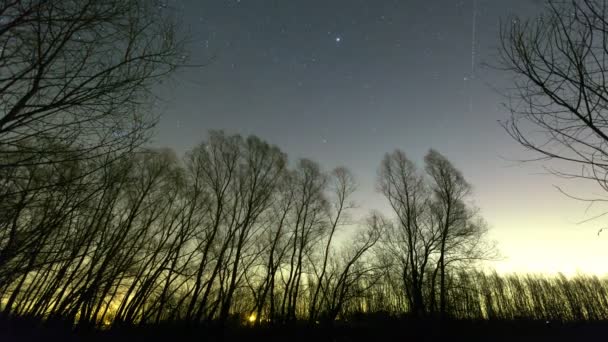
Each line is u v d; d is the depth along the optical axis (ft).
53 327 38.11
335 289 68.28
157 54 15.34
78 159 14.14
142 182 48.60
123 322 52.34
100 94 13.92
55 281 34.09
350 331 64.08
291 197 72.95
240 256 62.28
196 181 61.16
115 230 40.63
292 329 63.93
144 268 47.01
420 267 65.10
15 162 12.60
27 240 16.55
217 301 59.52
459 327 64.03
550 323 73.05
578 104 12.61
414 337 58.08
